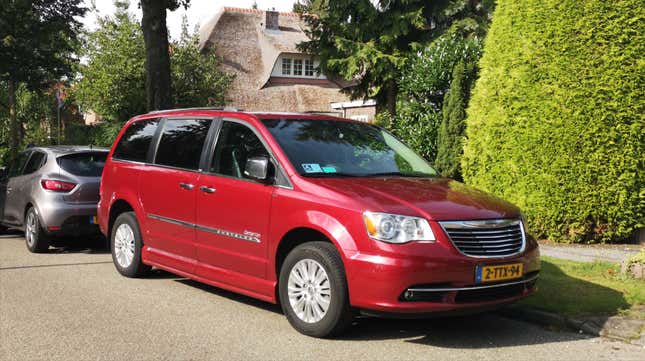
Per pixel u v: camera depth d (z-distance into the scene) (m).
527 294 5.35
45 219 9.36
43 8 25.44
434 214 4.95
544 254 8.77
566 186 9.61
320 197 5.27
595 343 5.19
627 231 9.66
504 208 5.41
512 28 10.23
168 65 14.62
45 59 25.64
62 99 29.02
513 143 10.14
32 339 5.20
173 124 7.30
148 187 7.29
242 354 4.83
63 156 9.73
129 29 23.62
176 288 7.19
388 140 6.81
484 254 5.00
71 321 5.75
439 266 4.79
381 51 20.16
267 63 36.12
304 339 5.23
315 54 21.77
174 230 6.84
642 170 9.41
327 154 6.00
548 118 9.67
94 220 9.58
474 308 4.96
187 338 5.24
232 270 6.09
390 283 4.77
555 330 5.57
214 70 25.61
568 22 9.47
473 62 14.40
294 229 5.43
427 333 5.45
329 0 20.02
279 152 5.80
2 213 10.96
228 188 6.09
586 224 9.70
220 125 6.56
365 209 4.95
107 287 7.20
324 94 34.84
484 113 10.71
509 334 5.45
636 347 5.08
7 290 7.02
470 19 20.62
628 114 9.25
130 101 23.73
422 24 19.70
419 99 15.90
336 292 5.03
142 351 4.90
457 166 14.07
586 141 9.43
